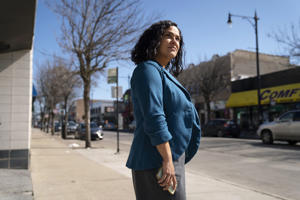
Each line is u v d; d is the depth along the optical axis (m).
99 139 19.92
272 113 22.45
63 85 21.67
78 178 5.38
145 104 1.38
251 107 24.67
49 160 8.01
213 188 4.73
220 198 4.08
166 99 1.48
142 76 1.45
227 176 6.14
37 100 35.12
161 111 1.39
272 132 12.76
